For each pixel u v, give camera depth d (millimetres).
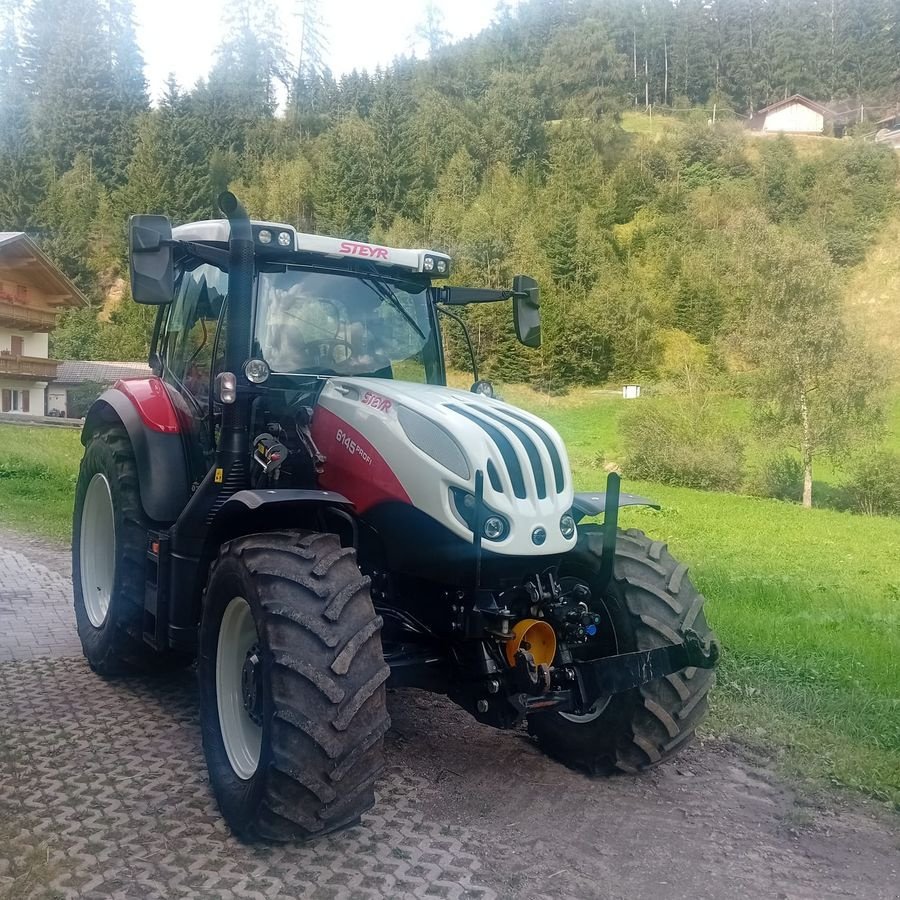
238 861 3318
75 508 6016
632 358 65188
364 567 4137
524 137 96875
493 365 61781
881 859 3662
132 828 3539
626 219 91812
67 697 5055
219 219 4777
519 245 72188
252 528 4035
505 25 139625
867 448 34812
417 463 3740
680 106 143000
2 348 38906
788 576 11961
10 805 3693
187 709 4910
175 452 4836
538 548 3705
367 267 4715
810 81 144750
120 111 99875
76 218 82188
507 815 3842
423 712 5082
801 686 5832
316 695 3242
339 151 86312
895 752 4738
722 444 34844
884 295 77562
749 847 3699
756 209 37062
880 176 96250
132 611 4949
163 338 5547
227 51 112688
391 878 3254
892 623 8758
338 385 4219
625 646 4109
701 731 4984
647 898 3254
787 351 31281
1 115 96875
